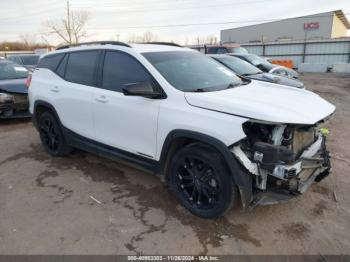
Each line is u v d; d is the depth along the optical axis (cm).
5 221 328
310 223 316
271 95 330
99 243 290
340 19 4847
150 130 340
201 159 305
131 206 352
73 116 441
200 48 2780
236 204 329
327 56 3036
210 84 359
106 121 391
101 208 348
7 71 821
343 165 455
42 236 301
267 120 268
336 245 283
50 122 494
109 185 404
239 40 5028
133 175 432
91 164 474
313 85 1582
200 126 294
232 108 284
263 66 1134
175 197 370
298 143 304
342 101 1037
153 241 292
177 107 316
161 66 356
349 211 336
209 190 311
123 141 378
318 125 317
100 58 409
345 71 2528
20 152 536
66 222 323
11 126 720
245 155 282
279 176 272
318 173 333
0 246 288
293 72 1158
